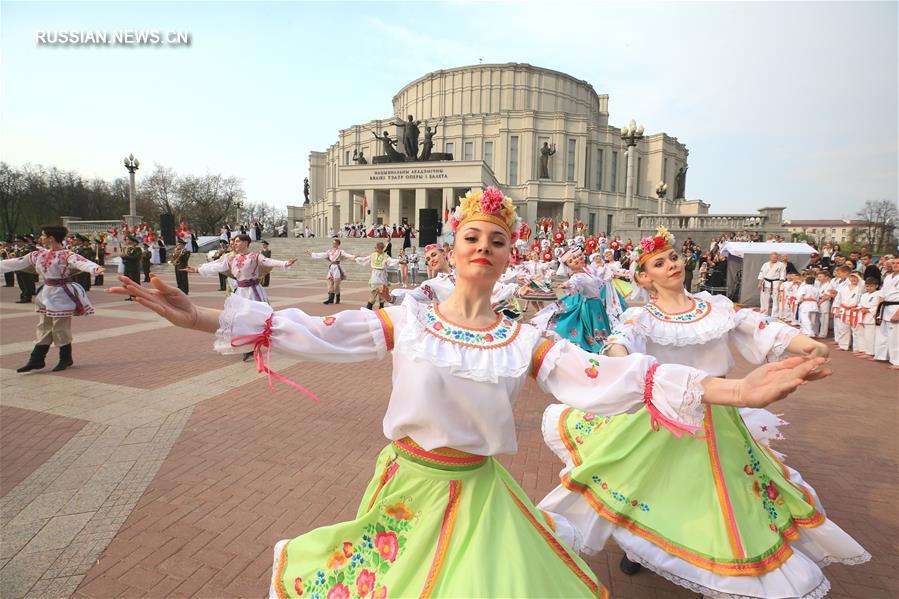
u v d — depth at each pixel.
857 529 3.54
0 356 8.01
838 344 11.18
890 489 4.13
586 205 56.59
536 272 9.85
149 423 5.14
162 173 64.56
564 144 56.84
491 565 1.61
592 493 2.62
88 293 17.00
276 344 1.92
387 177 47.16
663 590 2.83
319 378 6.97
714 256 20.80
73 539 3.17
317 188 72.69
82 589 2.72
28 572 2.85
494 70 60.09
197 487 3.85
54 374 6.95
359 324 1.95
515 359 1.85
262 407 5.70
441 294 5.91
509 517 1.77
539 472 4.21
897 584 2.95
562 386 1.95
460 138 57.81
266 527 3.33
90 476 4.01
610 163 61.28
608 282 8.32
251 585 2.78
